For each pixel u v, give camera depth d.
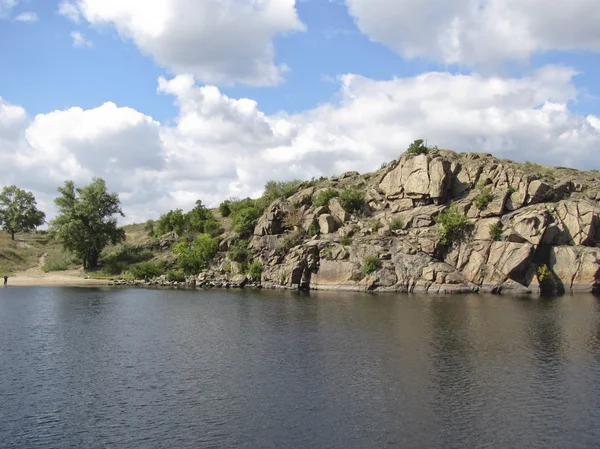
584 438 24.20
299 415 26.86
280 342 42.66
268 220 95.50
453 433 24.69
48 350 40.31
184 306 64.38
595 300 66.62
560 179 89.31
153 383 32.06
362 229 88.56
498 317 53.38
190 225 121.00
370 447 23.27
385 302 66.00
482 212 81.06
